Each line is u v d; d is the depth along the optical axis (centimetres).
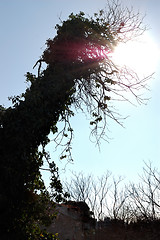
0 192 646
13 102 729
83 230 1562
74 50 889
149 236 1183
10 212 675
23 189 705
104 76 929
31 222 749
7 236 661
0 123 701
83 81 910
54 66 854
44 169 794
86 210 1645
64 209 1658
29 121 708
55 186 820
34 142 746
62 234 1553
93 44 908
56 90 774
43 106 738
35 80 821
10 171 657
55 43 900
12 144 680
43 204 783
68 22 923
